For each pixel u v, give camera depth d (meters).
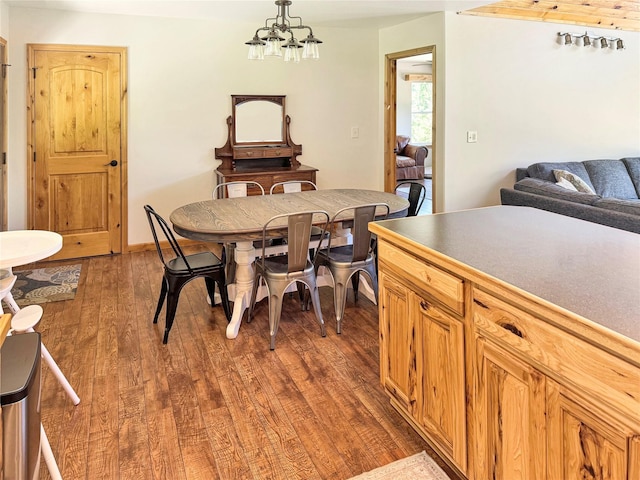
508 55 4.98
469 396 1.47
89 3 4.06
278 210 3.12
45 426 2.01
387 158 5.64
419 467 1.75
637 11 5.55
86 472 1.75
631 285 1.20
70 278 3.97
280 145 5.23
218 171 4.88
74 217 4.55
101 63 4.46
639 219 2.87
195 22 4.73
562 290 1.18
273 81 5.14
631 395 0.94
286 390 2.28
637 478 0.95
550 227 1.86
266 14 4.56
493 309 1.31
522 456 1.26
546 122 5.32
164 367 2.51
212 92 4.90
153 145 4.75
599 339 0.98
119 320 3.12
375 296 3.23
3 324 1.06
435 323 1.59
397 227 1.90
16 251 1.87
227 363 2.55
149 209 2.80
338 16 4.74
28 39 4.20
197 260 3.01
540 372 1.17
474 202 5.09
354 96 5.52
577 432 1.08
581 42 5.37
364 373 2.43
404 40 5.15
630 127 5.82
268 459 1.81
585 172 5.05
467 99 4.86
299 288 3.42
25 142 4.29
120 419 2.06
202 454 1.85
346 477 1.71
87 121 4.48
